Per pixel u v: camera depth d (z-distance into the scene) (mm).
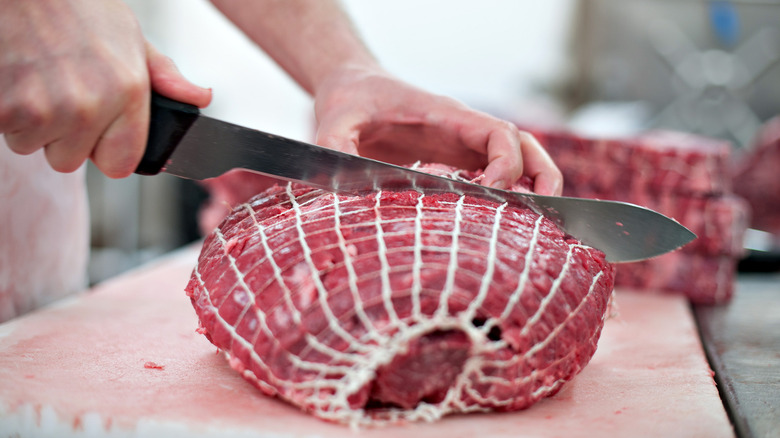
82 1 1091
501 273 1062
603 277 1257
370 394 1075
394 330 1012
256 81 5332
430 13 6109
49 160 1139
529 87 5969
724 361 1557
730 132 5348
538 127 2492
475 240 1105
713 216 2188
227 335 1135
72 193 2061
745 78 5301
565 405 1211
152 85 1153
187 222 4145
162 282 2104
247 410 1116
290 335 1054
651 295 2250
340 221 1157
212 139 1212
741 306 2195
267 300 1092
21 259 1849
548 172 1496
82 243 2162
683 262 2234
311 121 3443
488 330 1040
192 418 1080
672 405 1223
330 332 1035
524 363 1077
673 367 1452
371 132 1634
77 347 1422
